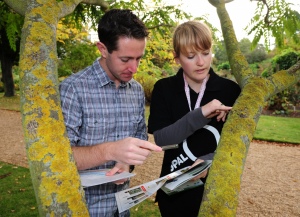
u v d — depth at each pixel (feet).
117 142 3.61
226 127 2.83
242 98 3.24
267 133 31.76
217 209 2.10
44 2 3.18
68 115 4.88
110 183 5.39
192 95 5.92
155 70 18.08
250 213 14.62
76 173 2.37
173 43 5.47
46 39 2.86
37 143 2.34
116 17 4.63
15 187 16.16
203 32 5.06
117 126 5.48
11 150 25.66
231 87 5.97
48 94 2.58
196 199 5.80
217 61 75.87
